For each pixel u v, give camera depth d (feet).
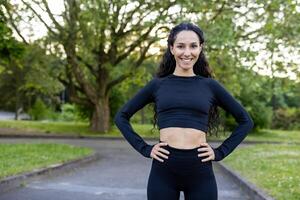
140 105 11.35
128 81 94.27
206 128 10.93
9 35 58.95
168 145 10.70
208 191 10.68
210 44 61.26
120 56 88.94
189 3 62.69
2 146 55.06
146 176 39.11
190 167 10.60
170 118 10.78
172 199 10.71
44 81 100.27
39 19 76.59
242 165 42.04
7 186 29.68
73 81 94.94
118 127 11.34
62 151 52.37
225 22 65.57
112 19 74.28
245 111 11.25
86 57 87.51
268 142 85.05
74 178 36.65
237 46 67.62
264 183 30.17
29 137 85.46
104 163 49.96
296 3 61.93
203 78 11.20
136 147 11.09
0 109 200.23
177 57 11.10
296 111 131.23
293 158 45.60
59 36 79.20
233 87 80.12
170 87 11.02
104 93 92.68
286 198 25.03
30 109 153.17
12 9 67.10
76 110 115.96
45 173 37.29
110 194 29.60
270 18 67.92
